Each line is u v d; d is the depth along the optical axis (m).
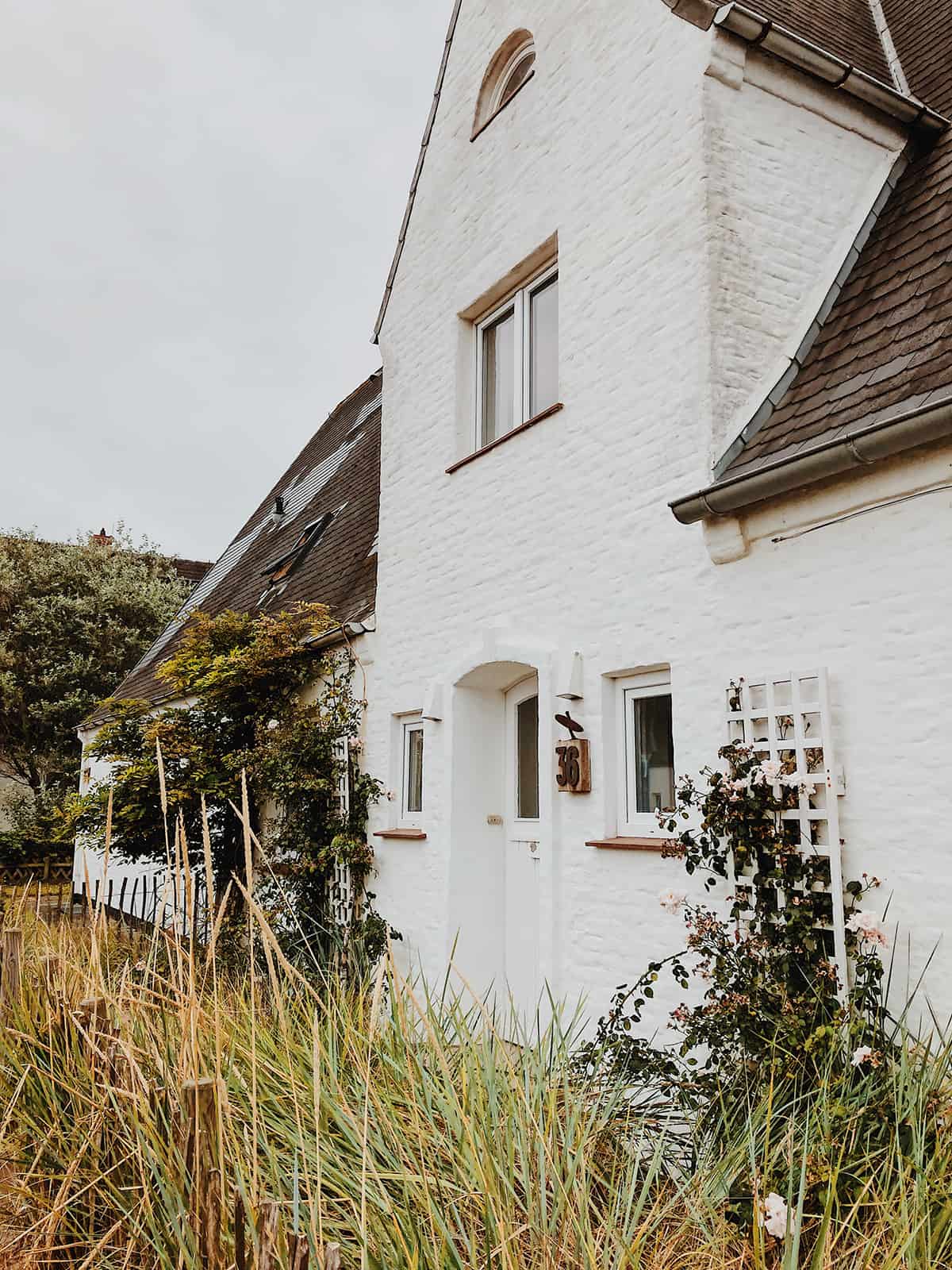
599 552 6.20
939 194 5.59
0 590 23.31
